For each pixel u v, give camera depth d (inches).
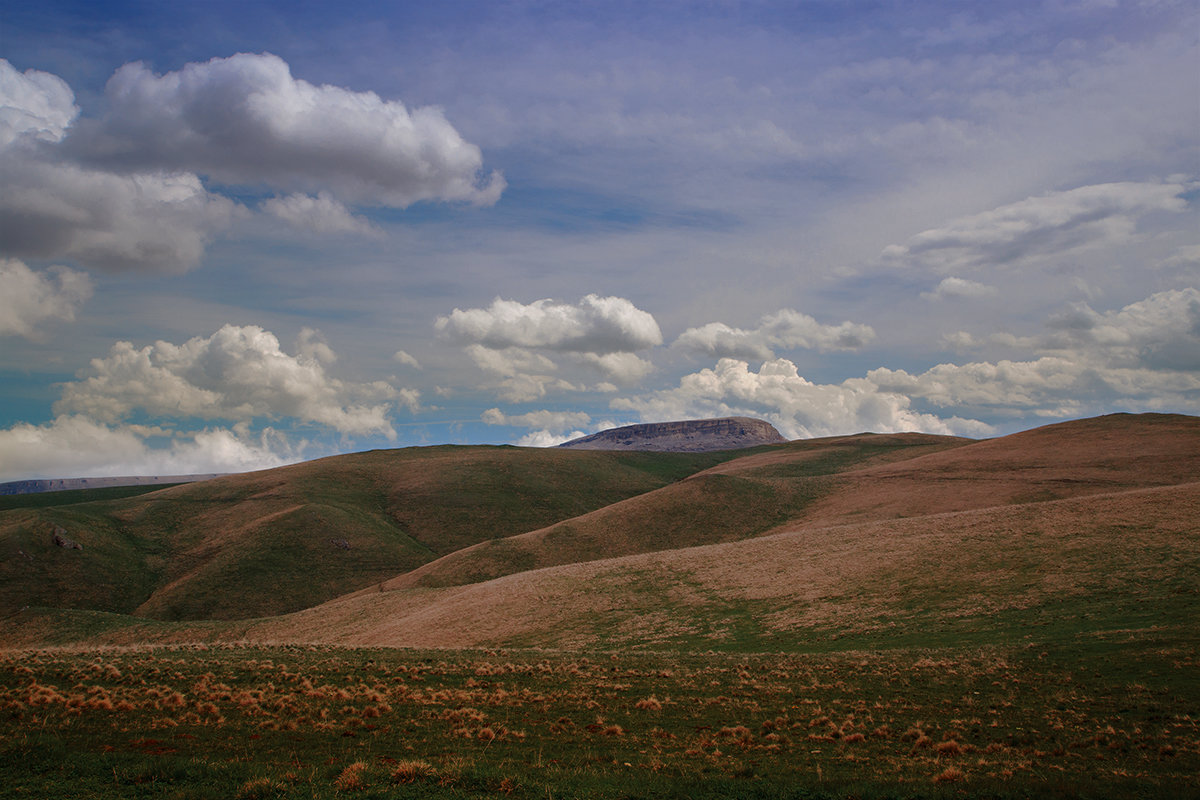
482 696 1023.0
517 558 4074.8
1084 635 1339.8
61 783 565.9
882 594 1951.3
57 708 835.4
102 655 1320.1
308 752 700.7
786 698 1050.1
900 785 641.6
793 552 2571.4
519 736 807.7
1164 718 872.3
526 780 599.5
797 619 1871.3
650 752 759.1
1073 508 2442.2
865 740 830.5
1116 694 982.4
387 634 2468.0
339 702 935.7
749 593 2196.1
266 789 554.9
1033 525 2321.6
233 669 1158.3
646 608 2218.3
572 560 4124.0
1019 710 948.6
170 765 602.9
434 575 3863.2
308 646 1692.9
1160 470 4330.7
